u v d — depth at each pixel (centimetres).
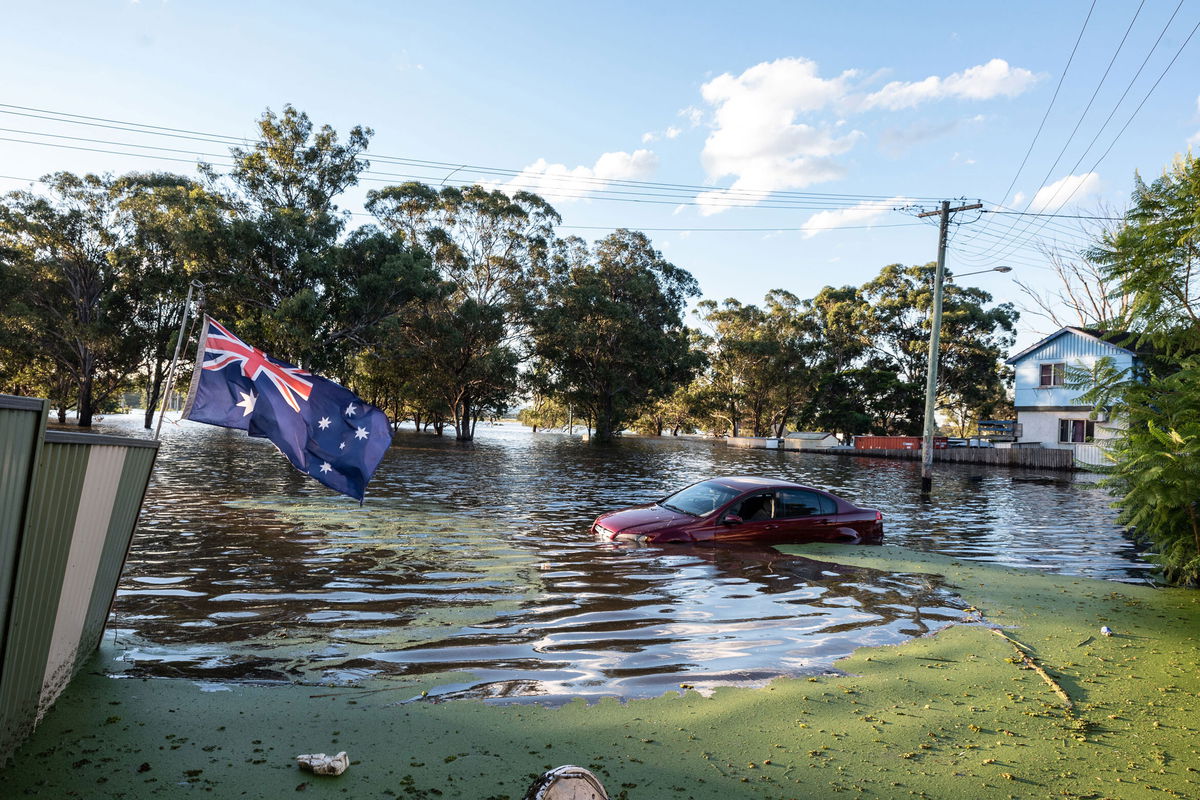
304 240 4316
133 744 371
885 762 400
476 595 753
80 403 5469
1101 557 1164
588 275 6288
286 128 4966
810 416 7131
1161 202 949
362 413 771
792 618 705
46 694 390
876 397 6869
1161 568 1031
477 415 6225
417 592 758
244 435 5184
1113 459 959
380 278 4350
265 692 463
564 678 519
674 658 573
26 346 5341
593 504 1616
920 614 738
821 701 489
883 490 2425
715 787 362
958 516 1708
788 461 4278
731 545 1047
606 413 6462
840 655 596
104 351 5388
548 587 796
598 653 580
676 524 1056
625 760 388
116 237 5247
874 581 877
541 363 6272
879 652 605
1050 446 4566
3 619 298
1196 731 453
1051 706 490
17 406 282
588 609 713
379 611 681
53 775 330
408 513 1355
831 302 8200
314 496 1557
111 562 485
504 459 3409
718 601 761
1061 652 626
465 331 5403
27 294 5122
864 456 5222
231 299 4228
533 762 379
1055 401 4538
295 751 377
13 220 4988
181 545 976
